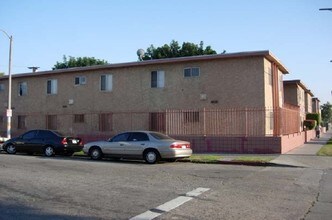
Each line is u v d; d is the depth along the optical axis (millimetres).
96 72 30156
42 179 12461
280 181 12609
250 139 22281
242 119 23047
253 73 24484
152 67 27656
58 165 16594
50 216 7910
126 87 28703
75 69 30766
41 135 22203
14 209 8492
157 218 7766
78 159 20203
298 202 9352
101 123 29500
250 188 11203
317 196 10094
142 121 27609
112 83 29391
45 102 32938
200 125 24219
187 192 10484
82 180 12375
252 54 24125
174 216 7918
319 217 7938
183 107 26422
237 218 7777
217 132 23578
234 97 24891
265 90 24609
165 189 10914
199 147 23516
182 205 8914
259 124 22719
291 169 16141
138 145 18344
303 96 46594
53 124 32125
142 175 13688
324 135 51938
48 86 32906
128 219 7688
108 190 10672
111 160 19703
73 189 10773
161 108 27188
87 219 7684
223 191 10688
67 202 9156
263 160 18188
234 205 8953
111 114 28969
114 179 12656
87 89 30562
